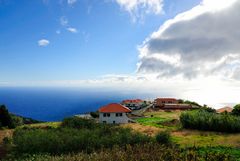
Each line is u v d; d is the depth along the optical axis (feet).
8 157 105.70
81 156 60.95
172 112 350.02
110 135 128.57
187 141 135.03
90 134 124.88
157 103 440.04
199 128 195.11
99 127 158.51
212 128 190.19
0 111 224.53
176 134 169.27
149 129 182.39
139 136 117.39
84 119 176.14
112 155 54.34
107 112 257.96
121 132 134.31
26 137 119.55
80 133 129.70
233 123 181.88
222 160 46.70
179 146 109.29
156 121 254.06
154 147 56.24
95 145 112.06
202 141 135.03
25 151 111.55
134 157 50.06
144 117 301.84
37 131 139.13
